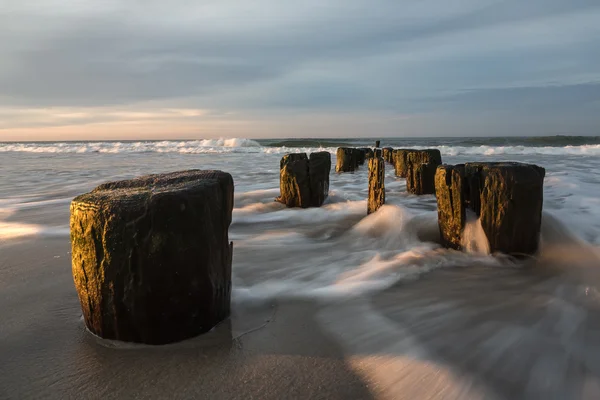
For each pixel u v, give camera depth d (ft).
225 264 9.85
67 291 11.93
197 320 9.00
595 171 43.45
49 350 8.59
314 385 7.41
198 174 10.13
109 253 8.35
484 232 14.76
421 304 11.02
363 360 8.22
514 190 14.01
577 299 11.16
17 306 10.89
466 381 7.45
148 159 75.77
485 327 9.61
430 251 15.46
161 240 8.29
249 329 9.54
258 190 32.71
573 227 16.67
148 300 8.44
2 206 27.27
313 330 9.54
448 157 72.28
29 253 16.06
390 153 63.26
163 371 7.84
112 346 8.67
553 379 7.52
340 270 14.01
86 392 7.23
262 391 7.24
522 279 12.78
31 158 79.61
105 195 8.78
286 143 121.08
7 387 7.38
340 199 28.89
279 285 12.53
